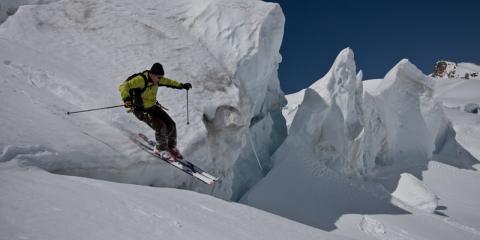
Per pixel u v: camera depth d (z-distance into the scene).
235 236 3.93
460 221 13.55
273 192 10.66
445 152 21.81
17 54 7.21
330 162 13.45
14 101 5.62
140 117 6.01
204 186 7.53
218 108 8.36
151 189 4.95
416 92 19.52
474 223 13.64
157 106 6.25
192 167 6.46
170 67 8.70
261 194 10.48
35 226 2.55
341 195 11.51
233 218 4.78
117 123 6.52
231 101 8.70
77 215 2.98
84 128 5.97
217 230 3.93
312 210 10.49
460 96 58.41
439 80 71.62
